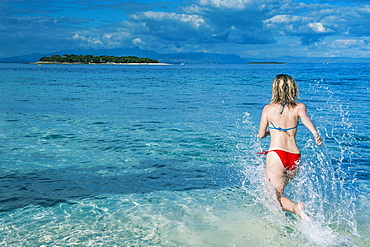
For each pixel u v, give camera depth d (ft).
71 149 23.39
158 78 137.69
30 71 212.23
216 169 19.52
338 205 14.24
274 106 13.60
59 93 67.51
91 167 19.54
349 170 18.94
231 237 11.60
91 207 14.11
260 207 14.26
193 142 25.67
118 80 121.80
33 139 26.25
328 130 29.96
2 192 15.57
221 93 68.18
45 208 13.94
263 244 11.14
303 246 11.00
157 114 39.58
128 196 15.42
